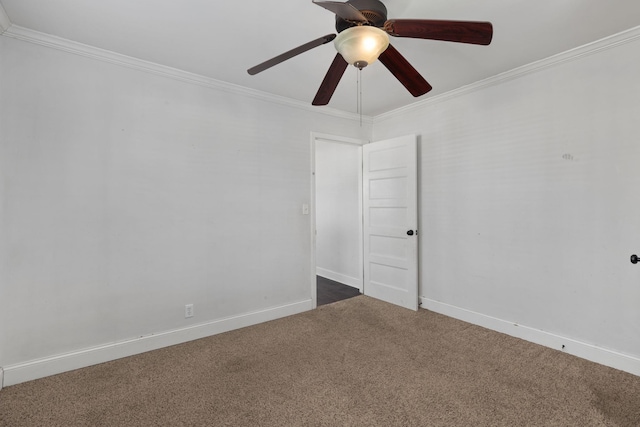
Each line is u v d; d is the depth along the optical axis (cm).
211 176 281
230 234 292
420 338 269
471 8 180
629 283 212
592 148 226
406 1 172
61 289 216
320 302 373
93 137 227
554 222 245
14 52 200
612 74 216
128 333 242
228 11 181
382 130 394
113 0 171
